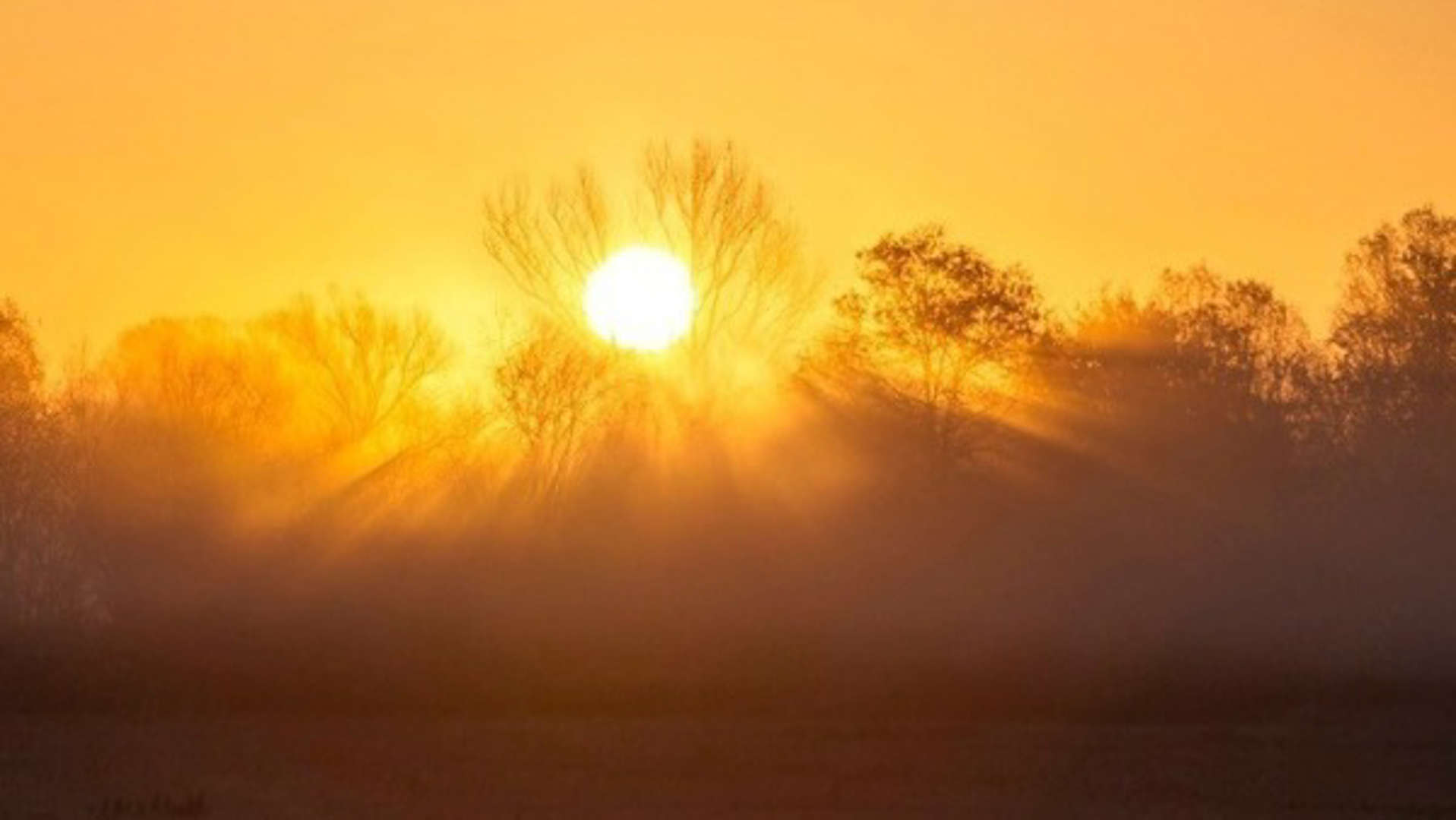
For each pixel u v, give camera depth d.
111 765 58.16
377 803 51.81
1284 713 71.69
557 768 57.75
